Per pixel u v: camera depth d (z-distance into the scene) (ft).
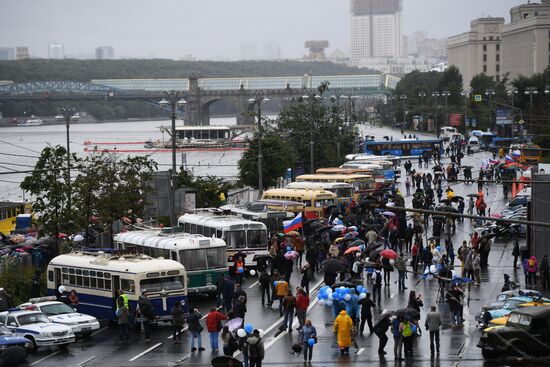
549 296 220.64
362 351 173.88
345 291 191.62
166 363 168.14
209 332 177.37
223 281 210.38
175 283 200.54
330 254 237.04
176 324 186.70
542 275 230.68
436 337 168.04
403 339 166.50
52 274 221.46
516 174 465.06
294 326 196.34
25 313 188.55
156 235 239.50
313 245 252.42
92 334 199.11
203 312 214.28
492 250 298.15
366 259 227.20
